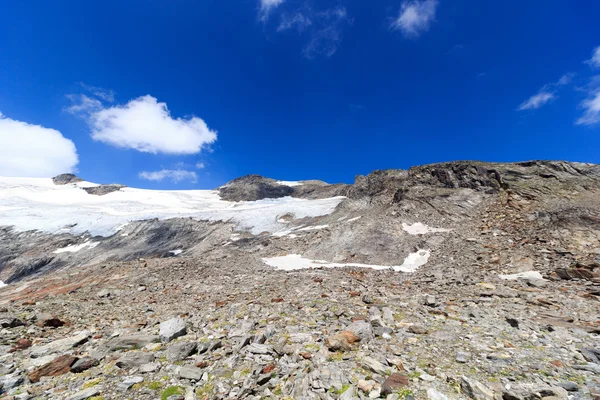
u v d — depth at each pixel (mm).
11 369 7852
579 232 26422
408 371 6871
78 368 7848
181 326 10508
